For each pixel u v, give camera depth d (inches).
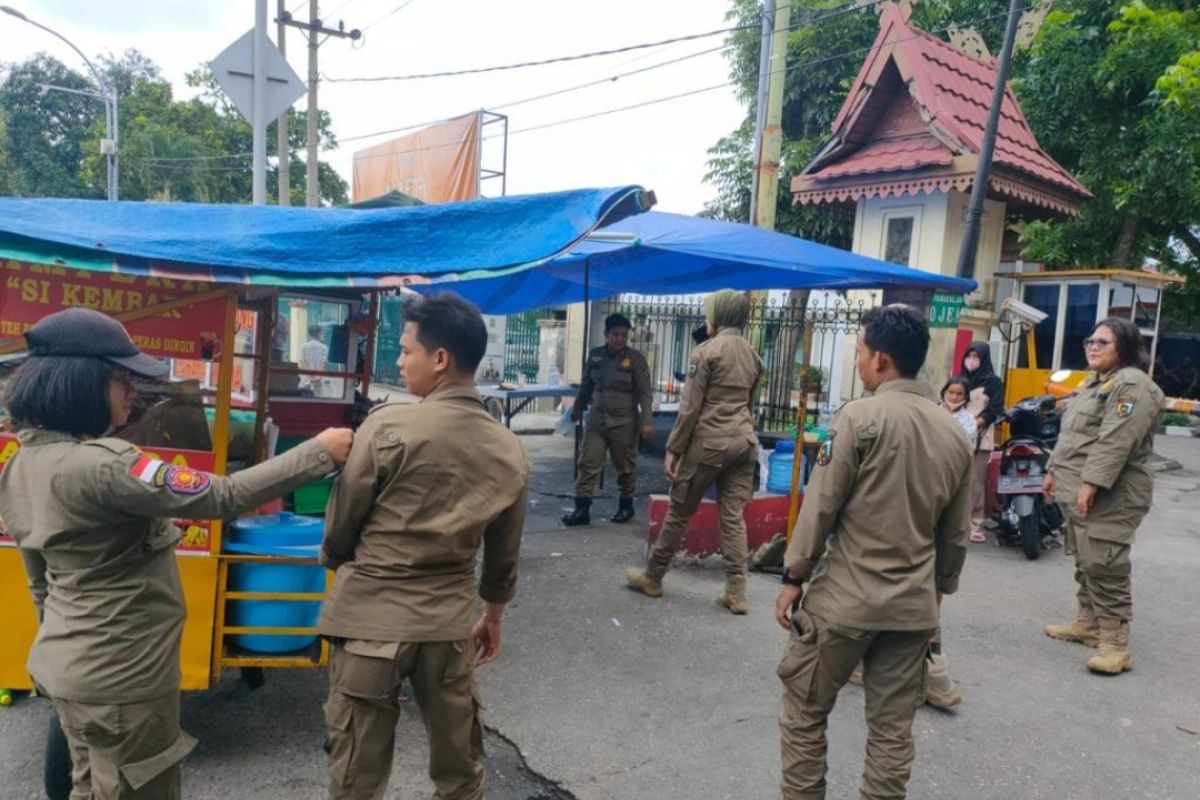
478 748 92.6
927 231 368.5
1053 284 423.5
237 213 131.6
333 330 166.6
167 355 116.3
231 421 137.9
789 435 302.7
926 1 513.3
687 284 285.4
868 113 382.3
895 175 362.0
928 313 245.8
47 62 1251.8
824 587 100.2
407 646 82.4
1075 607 209.6
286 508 140.0
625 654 166.1
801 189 398.6
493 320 662.5
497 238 122.6
